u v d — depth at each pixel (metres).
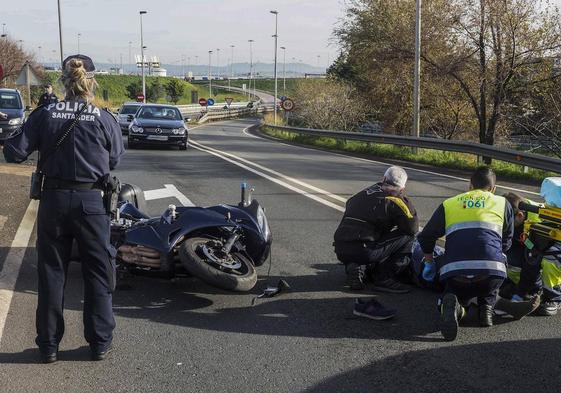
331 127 40.50
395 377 4.01
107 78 99.06
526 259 5.20
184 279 6.11
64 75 4.10
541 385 3.89
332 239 7.79
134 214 6.46
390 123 32.47
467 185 13.29
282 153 21.39
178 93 90.06
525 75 23.20
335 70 41.59
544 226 5.07
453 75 24.98
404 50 26.88
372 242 5.74
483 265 4.76
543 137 23.81
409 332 4.82
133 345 4.51
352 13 31.61
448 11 25.31
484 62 23.84
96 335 4.18
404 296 5.71
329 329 4.87
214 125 53.75
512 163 15.90
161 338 4.65
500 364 4.21
